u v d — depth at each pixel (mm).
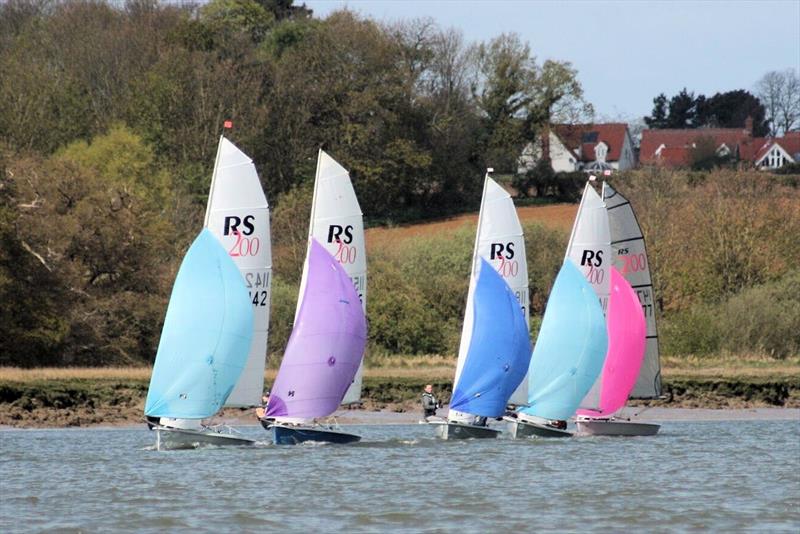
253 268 177250
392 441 199000
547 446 198500
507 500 150250
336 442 190875
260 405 179000
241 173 177000
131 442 196125
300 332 182500
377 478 164375
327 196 184750
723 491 159125
